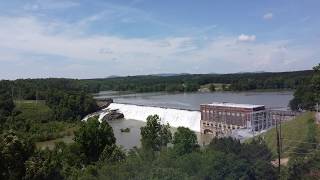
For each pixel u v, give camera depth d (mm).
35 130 188125
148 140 96562
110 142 94562
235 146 69500
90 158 91562
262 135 111250
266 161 62875
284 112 156000
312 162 63688
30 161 56125
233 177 53531
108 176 55750
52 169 59469
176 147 75500
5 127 182625
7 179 53812
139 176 52562
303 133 94875
